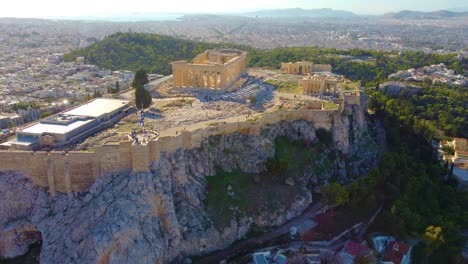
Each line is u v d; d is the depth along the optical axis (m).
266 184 128.88
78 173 106.06
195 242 107.25
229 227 112.44
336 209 129.50
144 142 106.00
